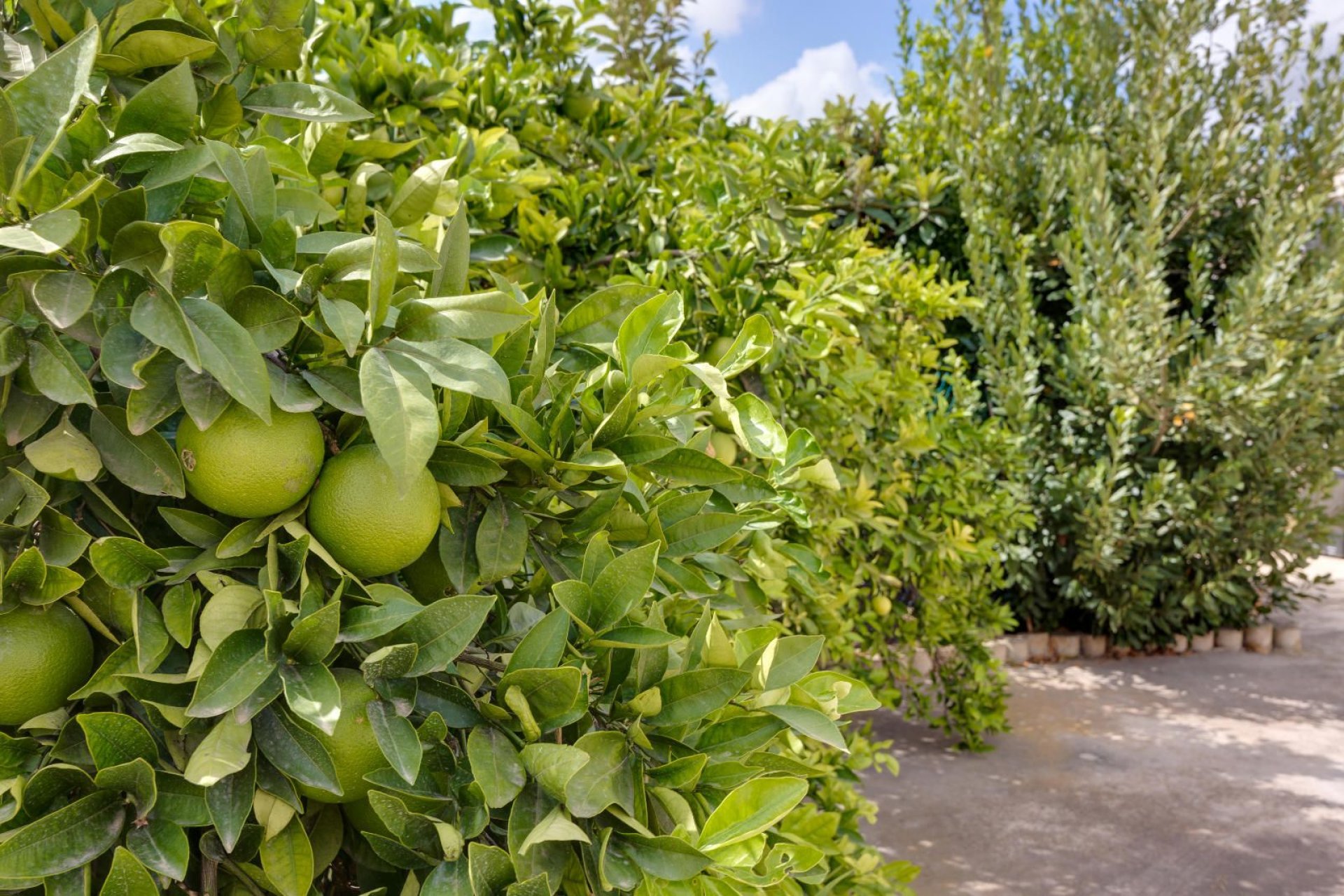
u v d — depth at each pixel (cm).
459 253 120
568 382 131
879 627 419
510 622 132
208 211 117
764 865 128
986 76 846
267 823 102
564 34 372
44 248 84
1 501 96
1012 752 599
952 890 430
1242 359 733
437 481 114
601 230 325
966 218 803
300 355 106
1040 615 833
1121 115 847
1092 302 785
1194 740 623
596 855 104
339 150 148
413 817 103
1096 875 445
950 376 715
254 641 99
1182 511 770
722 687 118
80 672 101
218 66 123
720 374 133
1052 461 819
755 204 317
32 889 109
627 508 136
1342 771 571
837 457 347
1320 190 814
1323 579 829
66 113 92
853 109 841
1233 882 441
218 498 99
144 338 96
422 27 339
